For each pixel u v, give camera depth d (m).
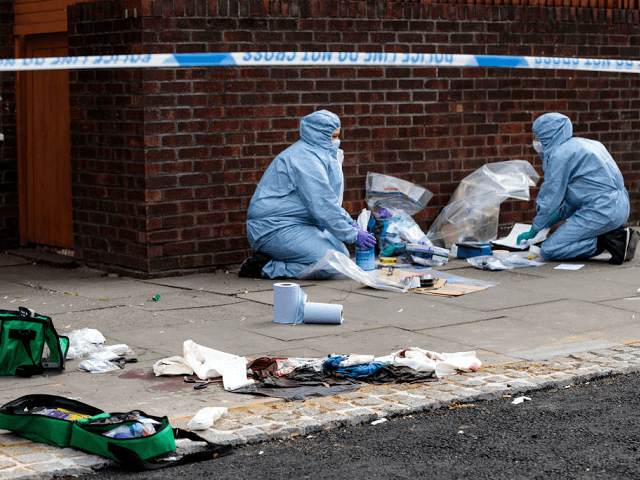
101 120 19.91
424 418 10.67
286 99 20.59
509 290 17.89
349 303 16.73
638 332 14.52
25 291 18.12
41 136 22.52
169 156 19.25
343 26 21.23
